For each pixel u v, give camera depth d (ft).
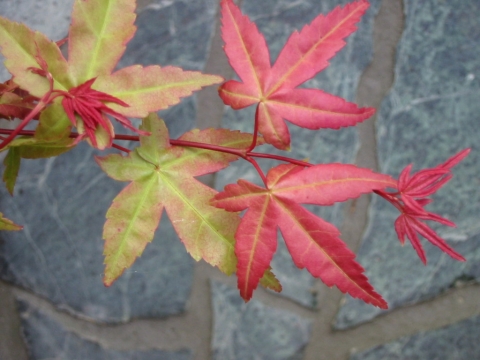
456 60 1.26
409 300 1.33
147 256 1.30
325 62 0.72
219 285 1.32
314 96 0.72
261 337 1.33
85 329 1.31
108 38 0.71
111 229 0.74
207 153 0.76
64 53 1.11
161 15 1.22
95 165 1.26
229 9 0.73
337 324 1.33
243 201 0.71
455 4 1.25
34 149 0.76
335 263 0.70
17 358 1.29
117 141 1.22
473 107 1.28
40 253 1.28
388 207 1.29
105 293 1.30
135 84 0.71
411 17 1.24
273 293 1.33
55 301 1.30
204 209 0.75
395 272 1.31
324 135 1.26
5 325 1.28
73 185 1.26
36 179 1.25
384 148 1.27
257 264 0.70
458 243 1.31
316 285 1.33
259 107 0.73
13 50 0.69
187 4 1.22
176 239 1.30
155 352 1.31
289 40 0.73
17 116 0.73
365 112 0.72
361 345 1.34
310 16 1.23
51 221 1.26
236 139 0.76
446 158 1.28
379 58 1.26
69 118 0.67
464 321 1.34
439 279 1.33
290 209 0.71
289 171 0.71
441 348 1.34
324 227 0.70
